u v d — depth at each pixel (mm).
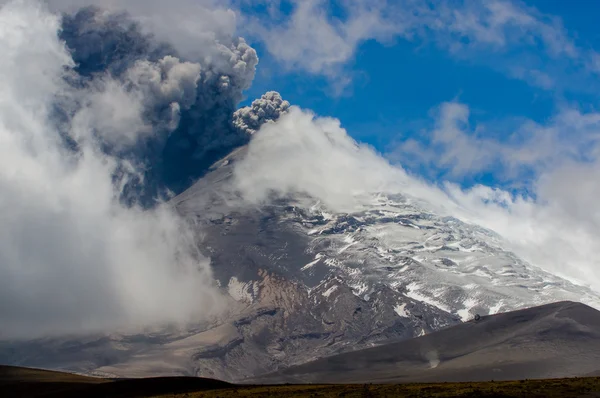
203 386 158500
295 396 128000
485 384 131500
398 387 137125
